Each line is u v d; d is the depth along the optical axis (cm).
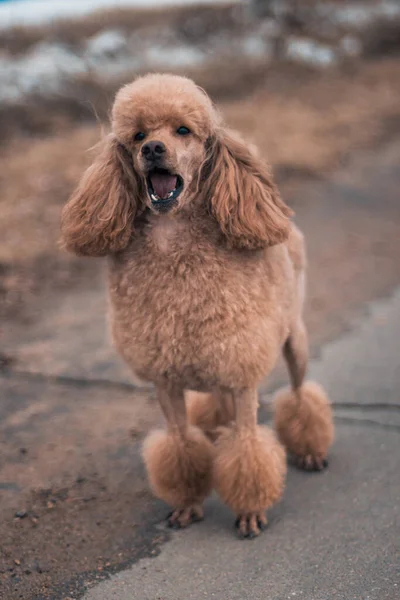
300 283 400
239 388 342
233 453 351
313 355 552
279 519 361
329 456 418
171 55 1642
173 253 321
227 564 326
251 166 335
